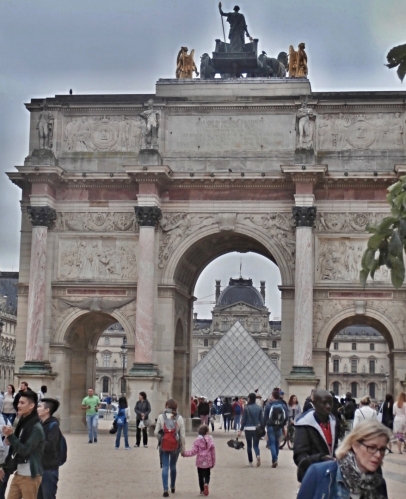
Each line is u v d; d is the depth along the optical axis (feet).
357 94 227.20
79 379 238.89
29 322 222.89
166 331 223.92
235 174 223.10
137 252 227.61
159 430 106.01
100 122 233.55
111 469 133.28
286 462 151.02
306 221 218.38
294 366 214.69
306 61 235.40
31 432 67.72
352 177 221.05
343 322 231.91
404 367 217.56
